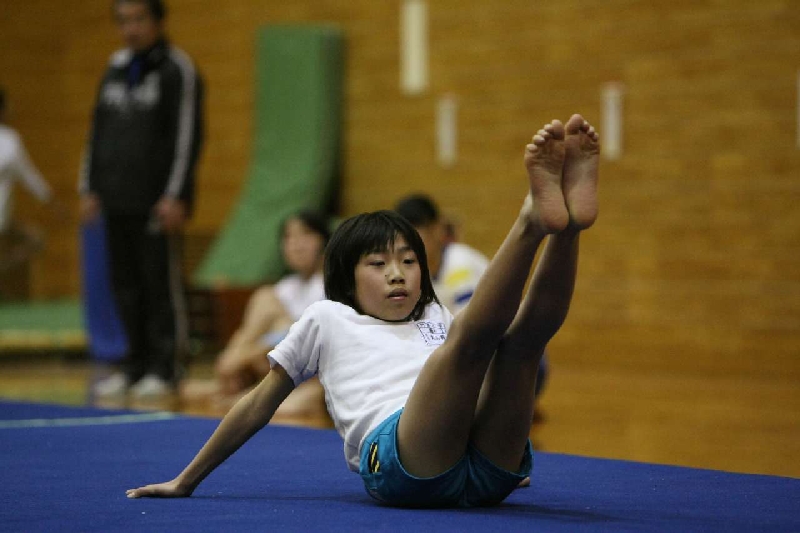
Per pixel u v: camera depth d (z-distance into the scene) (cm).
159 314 1165
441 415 429
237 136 1816
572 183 416
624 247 1400
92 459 642
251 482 546
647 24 1373
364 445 461
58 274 2150
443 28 1564
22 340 1566
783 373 1276
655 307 1375
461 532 401
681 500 488
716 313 1326
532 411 444
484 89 1527
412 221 844
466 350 418
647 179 1377
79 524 425
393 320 483
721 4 1314
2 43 2142
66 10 2091
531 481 554
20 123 2136
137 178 1159
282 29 1684
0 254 1925
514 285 407
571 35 1440
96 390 1200
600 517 437
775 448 746
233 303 1370
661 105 1365
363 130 1656
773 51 1277
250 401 482
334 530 406
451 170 1561
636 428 869
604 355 1423
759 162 1291
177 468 605
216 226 1847
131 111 1168
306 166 1645
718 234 1323
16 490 521
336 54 1664
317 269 1061
